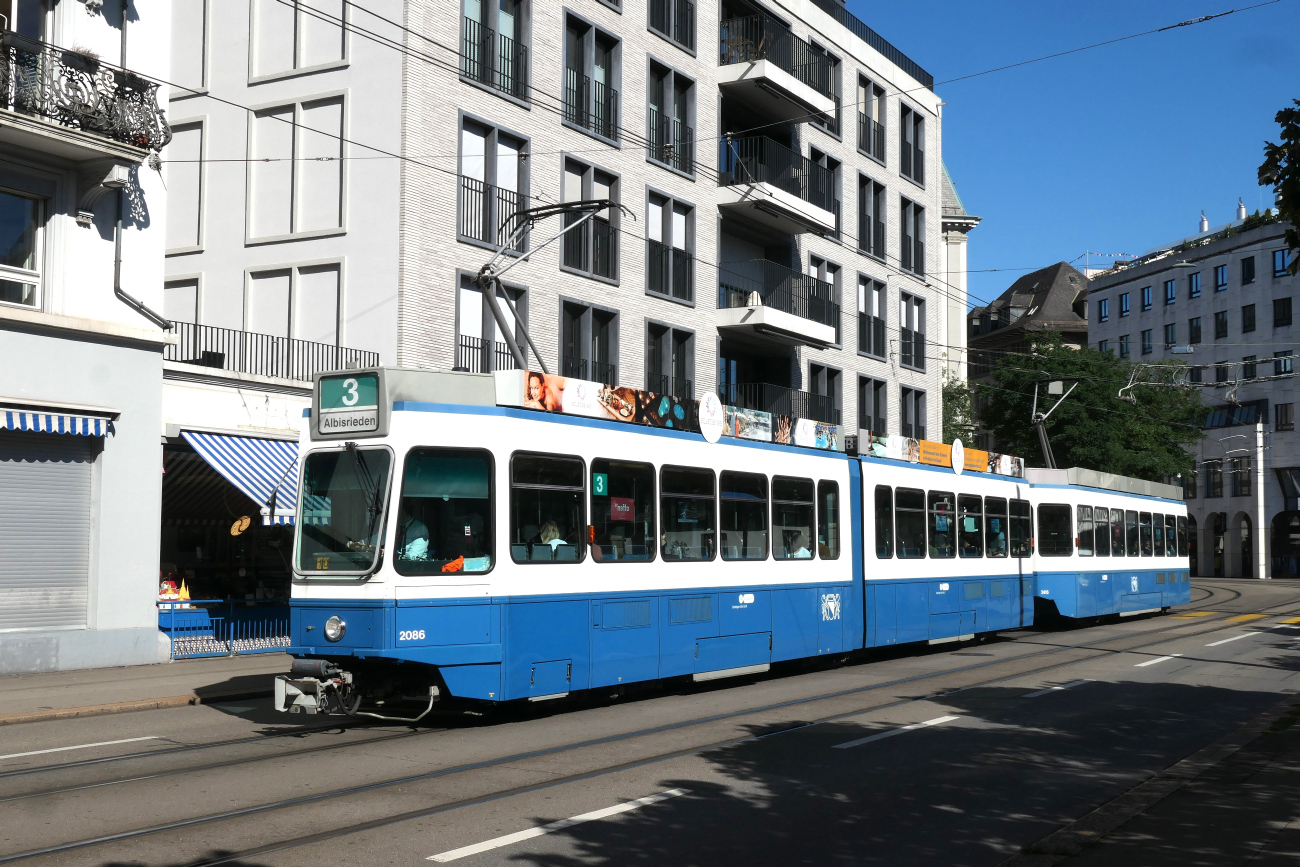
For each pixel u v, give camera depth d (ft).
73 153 56.95
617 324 95.40
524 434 42.01
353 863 23.18
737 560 52.85
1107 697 50.24
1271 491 230.89
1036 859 23.35
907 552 67.15
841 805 28.94
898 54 141.08
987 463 78.79
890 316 136.56
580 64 94.22
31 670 55.21
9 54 53.78
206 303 85.61
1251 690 53.06
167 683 52.44
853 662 65.87
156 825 26.22
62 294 57.77
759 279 118.21
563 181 90.99
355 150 80.48
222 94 86.28
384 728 40.96
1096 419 155.12
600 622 44.57
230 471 63.05
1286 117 27.04
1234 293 238.48
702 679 50.14
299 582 39.78
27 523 56.08
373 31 80.28
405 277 77.87
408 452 39.32
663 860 23.71
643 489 47.52
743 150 114.32
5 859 23.35
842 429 63.00
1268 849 24.02
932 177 147.23
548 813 27.53
